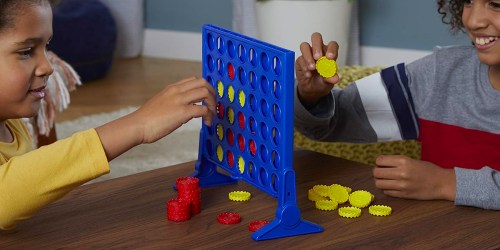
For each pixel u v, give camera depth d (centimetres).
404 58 348
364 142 138
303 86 121
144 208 104
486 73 127
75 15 359
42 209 103
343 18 329
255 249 89
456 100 132
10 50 94
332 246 90
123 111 314
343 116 135
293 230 93
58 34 353
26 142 112
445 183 106
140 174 119
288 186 93
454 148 132
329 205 102
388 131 137
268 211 102
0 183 91
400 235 93
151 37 438
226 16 410
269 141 97
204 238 93
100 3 375
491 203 102
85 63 365
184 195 100
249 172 104
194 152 258
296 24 322
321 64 108
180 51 431
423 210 102
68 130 287
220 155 112
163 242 92
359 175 117
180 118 96
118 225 97
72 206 104
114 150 94
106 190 111
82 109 319
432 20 338
